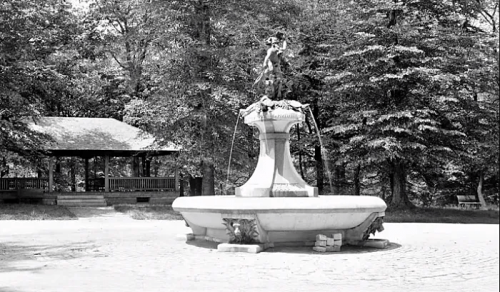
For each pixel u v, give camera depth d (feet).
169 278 34.53
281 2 110.42
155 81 112.06
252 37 111.14
